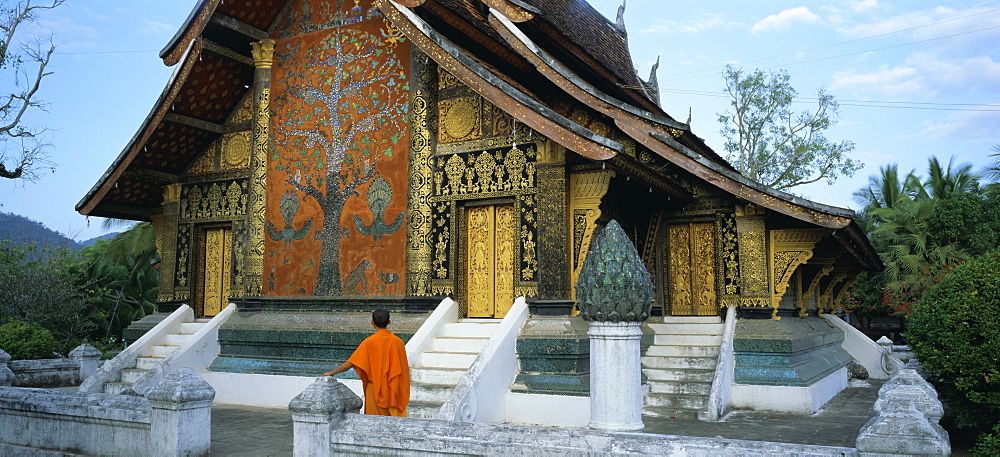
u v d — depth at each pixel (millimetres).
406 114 11047
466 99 10719
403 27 9766
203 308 13172
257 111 12375
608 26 16797
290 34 12305
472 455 4688
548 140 9891
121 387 10953
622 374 5207
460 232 10617
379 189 11125
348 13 11820
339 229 11391
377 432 5074
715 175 9883
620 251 5340
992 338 6523
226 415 9734
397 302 10648
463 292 10547
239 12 11844
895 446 3771
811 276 13680
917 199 28391
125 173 12727
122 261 27203
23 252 20016
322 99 11852
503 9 9828
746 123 27094
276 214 12031
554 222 9727
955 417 7676
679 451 4168
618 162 9109
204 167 13258
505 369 9094
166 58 11703
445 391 8836
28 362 11875
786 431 8375
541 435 4547
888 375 14688
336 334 10672
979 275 6875
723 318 11414
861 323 28078
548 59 9773
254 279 12031
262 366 11055
